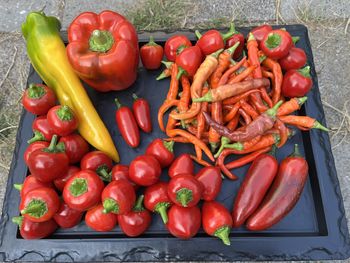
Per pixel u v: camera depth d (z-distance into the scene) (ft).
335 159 1.23
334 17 1.41
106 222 0.87
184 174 0.84
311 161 0.98
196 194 0.82
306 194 0.96
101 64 0.93
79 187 0.82
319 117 1.03
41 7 1.46
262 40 1.00
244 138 0.91
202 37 1.01
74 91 0.98
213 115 0.95
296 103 0.97
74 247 0.90
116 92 1.08
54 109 0.90
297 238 0.89
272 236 0.90
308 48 1.12
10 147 1.28
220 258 0.89
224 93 0.93
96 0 1.45
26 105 0.95
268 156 0.92
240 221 0.89
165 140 0.96
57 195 0.85
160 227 0.92
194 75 1.00
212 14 1.42
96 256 0.89
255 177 0.90
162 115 1.00
